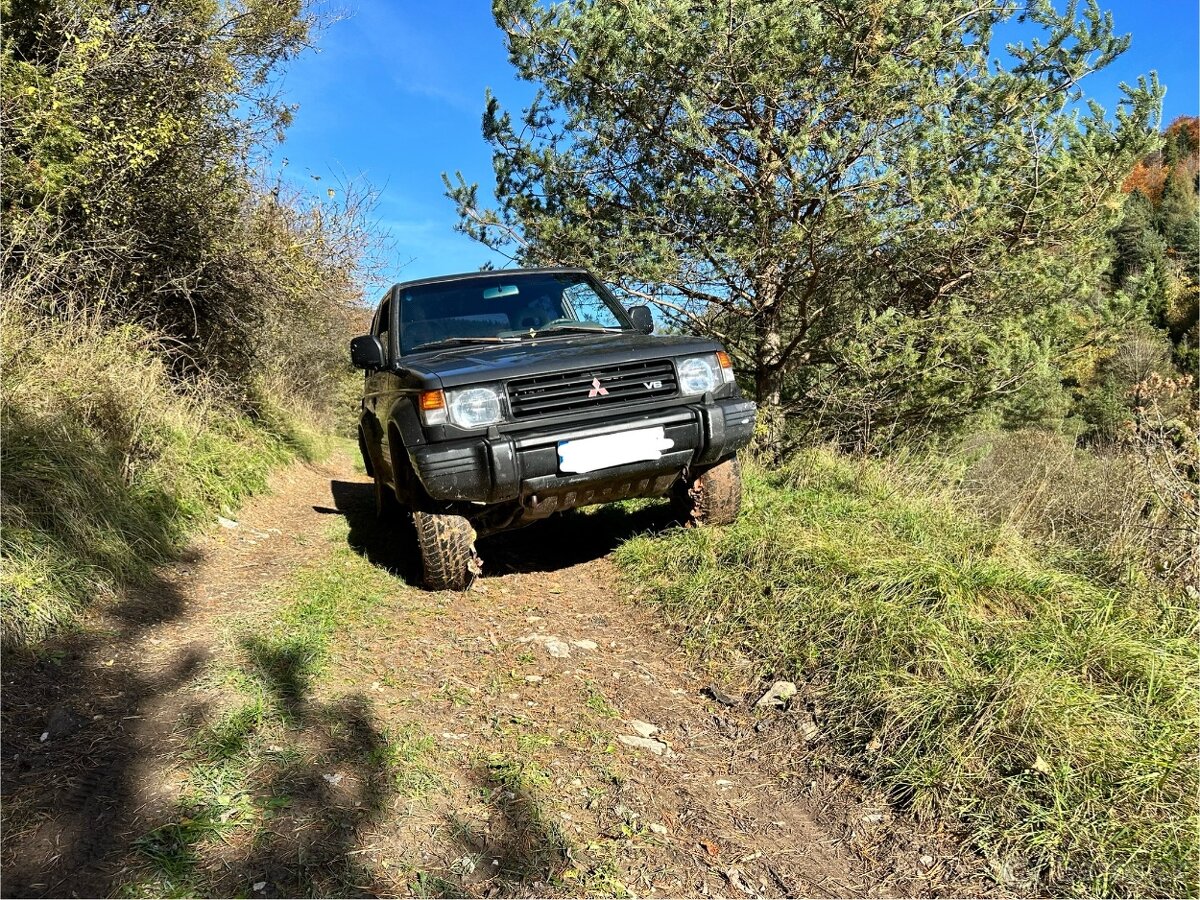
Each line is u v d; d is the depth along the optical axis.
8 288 5.11
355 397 21.11
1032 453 7.61
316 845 1.95
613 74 6.89
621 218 7.75
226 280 7.90
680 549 4.39
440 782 2.31
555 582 4.52
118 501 4.26
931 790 2.36
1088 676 2.80
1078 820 2.15
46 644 2.92
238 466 6.62
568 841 2.10
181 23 6.23
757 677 3.22
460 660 3.32
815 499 5.24
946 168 6.48
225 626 3.45
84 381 4.87
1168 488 4.35
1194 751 2.36
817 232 6.44
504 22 7.21
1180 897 1.93
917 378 6.99
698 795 2.44
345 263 9.63
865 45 6.47
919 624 3.09
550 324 4.93
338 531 6.07
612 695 3.07
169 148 6.32
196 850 1.88
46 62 5.89
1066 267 7.02
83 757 2.25
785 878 2.06
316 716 2.63
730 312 8.09
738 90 6.69
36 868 1.75
